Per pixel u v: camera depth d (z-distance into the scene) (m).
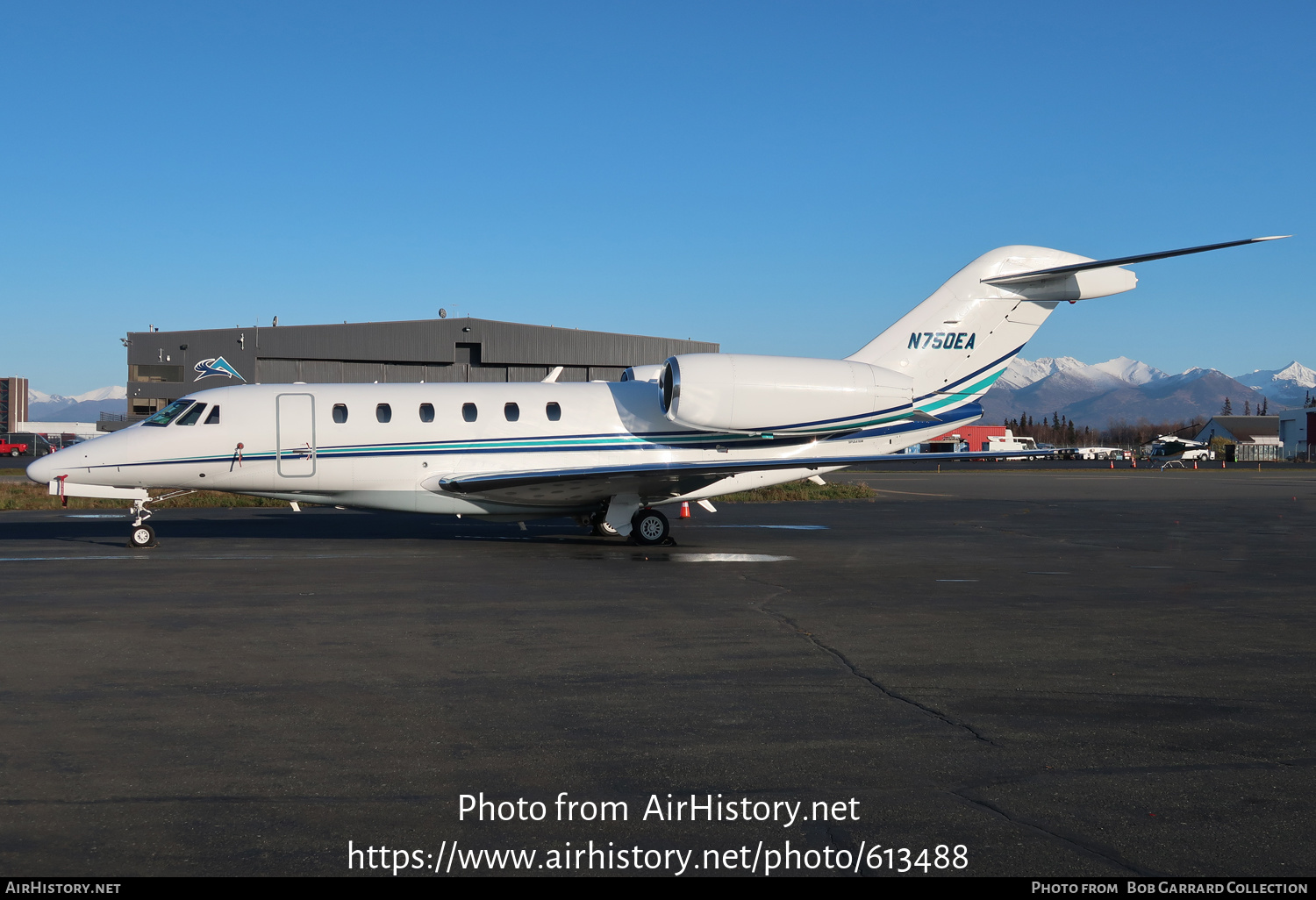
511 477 14.98
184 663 7.29
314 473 15.60
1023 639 8.34
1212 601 10.50
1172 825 4.34
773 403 15.98
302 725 5.75
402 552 14.59
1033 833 4.25
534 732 5.62
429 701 6.29
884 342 17.02
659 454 16.39
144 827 4.24
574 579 11.80
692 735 5.58
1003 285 17.05
